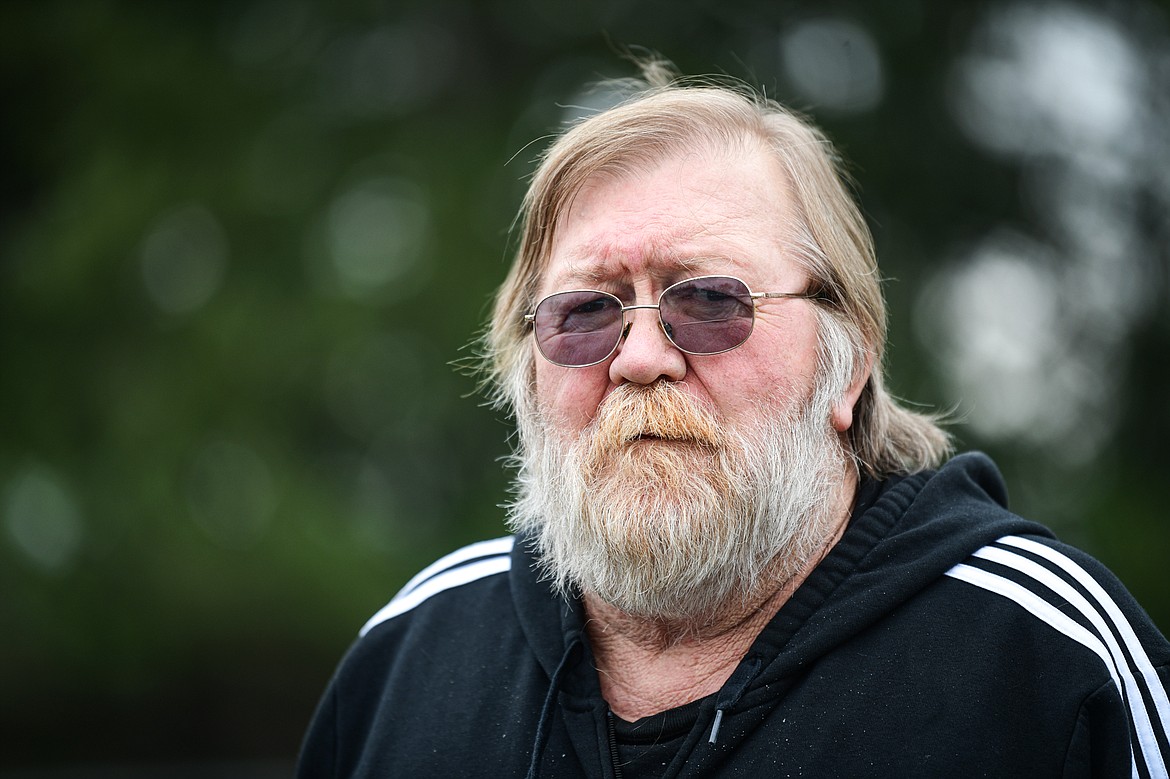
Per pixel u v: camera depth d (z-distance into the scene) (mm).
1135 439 12328
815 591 2875
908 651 2721
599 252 3004
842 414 3098
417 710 3232
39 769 14609
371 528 13398
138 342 13227
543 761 2932
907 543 2887
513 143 13492
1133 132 12836
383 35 14352
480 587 3463
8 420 13203
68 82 13773
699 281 2934
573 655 3072
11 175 14266
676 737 2832
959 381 11977
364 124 13805
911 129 13031
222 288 13297
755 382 2934
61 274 13125
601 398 3023
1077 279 12773
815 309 3076
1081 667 2580
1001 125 13164
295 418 13242
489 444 13336
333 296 13141
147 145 13438
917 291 12555
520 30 14344
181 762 14742
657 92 3479
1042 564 2789
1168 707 2654
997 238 13102
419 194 13375
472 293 12859
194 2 13805
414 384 13164
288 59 13922
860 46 13203
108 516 12953
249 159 13531
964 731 2588
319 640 13633
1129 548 11648
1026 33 13203
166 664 13852
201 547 12836
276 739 14711
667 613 2963
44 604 13273
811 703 2713
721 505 2863
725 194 3014
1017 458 11938
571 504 2990
